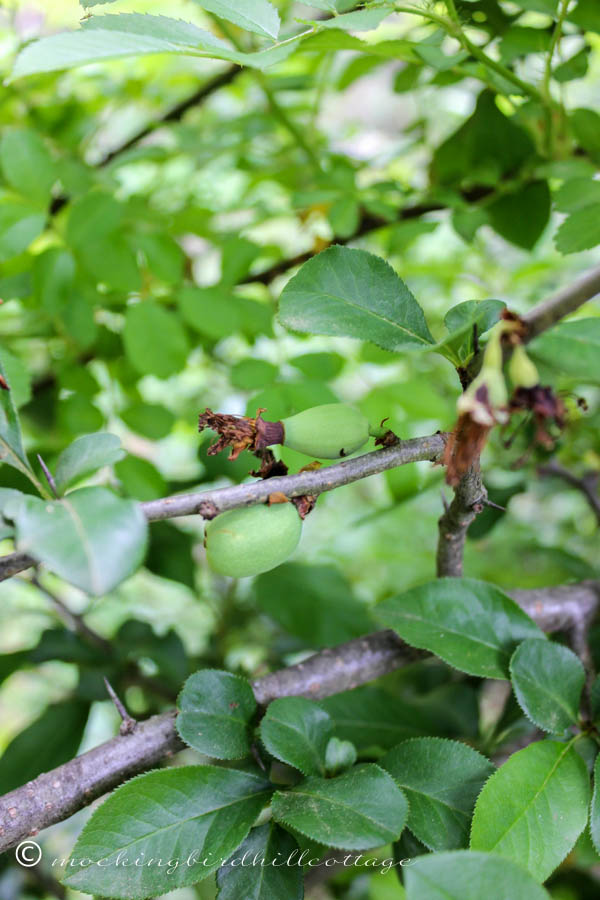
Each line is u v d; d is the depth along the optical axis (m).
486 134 0.45
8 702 0.79
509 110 0.50
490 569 0.68
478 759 0.31
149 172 0.69
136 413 0.46
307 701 0.32
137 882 0.29
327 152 0.55
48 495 0.28
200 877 0.29
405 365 0.56
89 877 0.29
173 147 0.55
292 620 0.49
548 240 0.68
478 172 0.46
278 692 0.34
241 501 0.29
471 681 0.48
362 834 0.28
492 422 0.26
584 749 0.33
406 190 0.48
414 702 0.44
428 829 0.30
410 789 0.31
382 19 0.29
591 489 0.49
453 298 0.67
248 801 0.31
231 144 0.55
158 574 0.47
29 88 0.53
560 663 0.33
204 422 0.30
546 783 0.30
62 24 0.53
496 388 0.26
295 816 0.29
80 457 0.28
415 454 0.30
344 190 0.47
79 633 0.47
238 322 0.44
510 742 0.42
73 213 0.43
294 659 0.63
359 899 0.44
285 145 0.60
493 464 0.49
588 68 0.42
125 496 0.43
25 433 0.50
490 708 0.55
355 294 0.31
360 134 0.75
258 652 0.59
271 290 0.58
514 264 0.67
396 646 0.36
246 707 0.32
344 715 0.40
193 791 0.30
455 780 0.31
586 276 0.35
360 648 0.36
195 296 0.44
